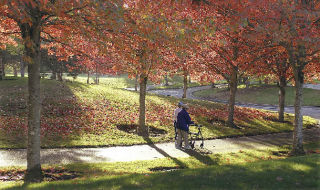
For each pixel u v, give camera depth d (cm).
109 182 698
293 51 1152
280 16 973
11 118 1692
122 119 1875
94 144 1329
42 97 2178
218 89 6131
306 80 2489
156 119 1967
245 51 1652
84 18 859
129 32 916
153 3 927
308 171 750
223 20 1216
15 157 1065
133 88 7244
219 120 2177
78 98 2272
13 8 664
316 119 2684
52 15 843
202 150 1322
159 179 716
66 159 1071
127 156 1166
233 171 776
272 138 1706
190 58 1725
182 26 865
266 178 704
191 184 664
